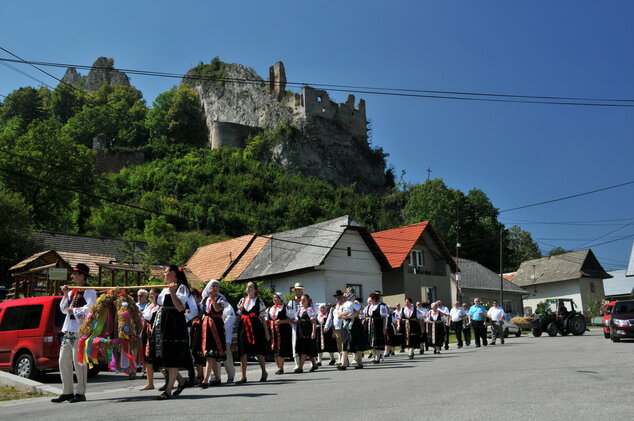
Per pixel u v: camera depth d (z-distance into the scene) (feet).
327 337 58.70
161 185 314.55
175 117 426.92
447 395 27.09
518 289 182.09
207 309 36.06
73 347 30.63
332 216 323.37
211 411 24.16
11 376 40.11
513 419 20.51
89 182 207.62
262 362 39.32
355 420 20.90
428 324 69.77
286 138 388.57
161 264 127.75
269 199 331.98
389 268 127.95
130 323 30.53
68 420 22.77
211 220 275.18
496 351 65.51
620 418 20.58
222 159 368.89
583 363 43.29
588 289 203.72
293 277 119.85
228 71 450.30
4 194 117.60
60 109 440.45
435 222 257.75
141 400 29.58
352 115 424.87
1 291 86.79
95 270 107.76
